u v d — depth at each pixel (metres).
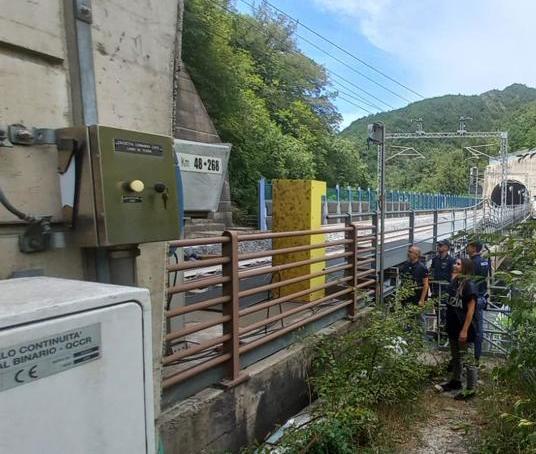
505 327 5.51
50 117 1.76
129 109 2.13
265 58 45.16
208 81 22.95
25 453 1.07
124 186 1.75
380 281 7.46
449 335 5.57
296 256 6.48
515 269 3.57
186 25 21.86
